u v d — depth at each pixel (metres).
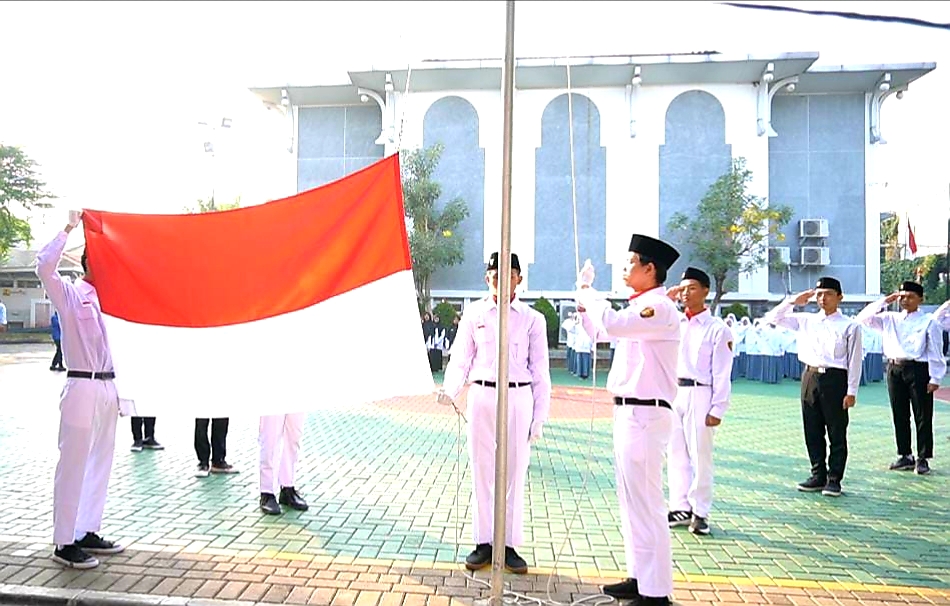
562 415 11.78
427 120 25.19
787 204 24.97
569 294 24.41
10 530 5.23
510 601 4.12
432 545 5.07
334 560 4.73
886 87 24.17
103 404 4.64
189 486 6.64
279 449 5.91
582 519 5.88
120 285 4.72
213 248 4.75
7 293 37.31
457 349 4.90
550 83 24.52
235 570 4.51
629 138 24.55
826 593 4.37
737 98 24.38
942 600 4.28
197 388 4.67
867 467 8.10
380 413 11.53
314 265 4.69
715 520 5.95
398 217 4.61
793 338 18.41
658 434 4.19
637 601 4.12
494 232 24.89
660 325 4.13
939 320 8.09
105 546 4.75
